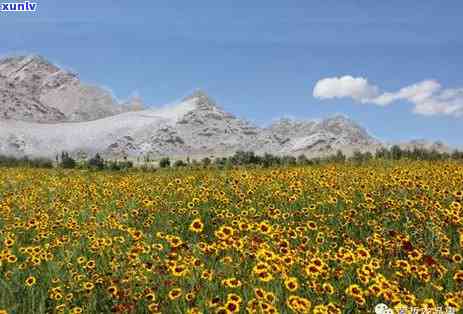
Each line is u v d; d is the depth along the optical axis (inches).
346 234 494.3
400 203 587.5
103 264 420.2
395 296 312.5
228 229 390.9
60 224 559.8
